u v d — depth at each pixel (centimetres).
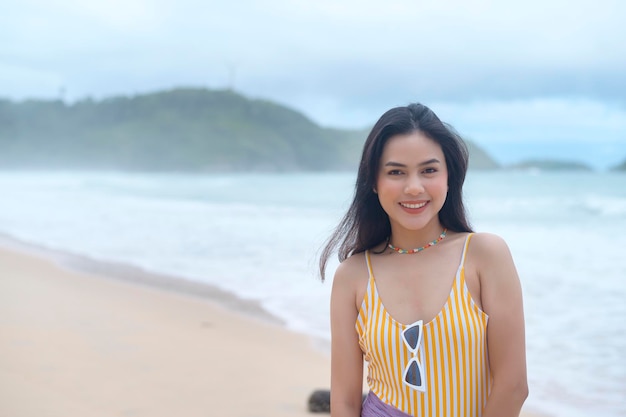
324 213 1819
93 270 941
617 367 485
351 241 263
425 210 237
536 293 730
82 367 486
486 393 230
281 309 694
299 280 835
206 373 481
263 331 610
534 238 1215
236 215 1755
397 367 229
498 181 4269
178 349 543
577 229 1352
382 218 257
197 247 1139
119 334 591
